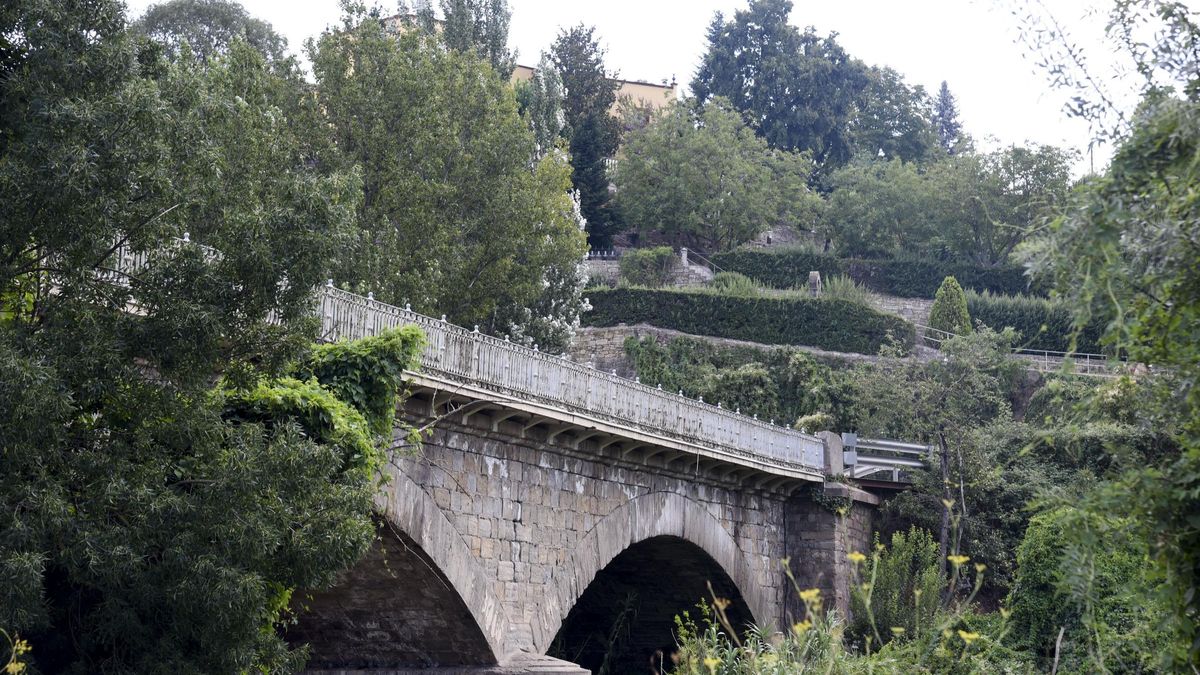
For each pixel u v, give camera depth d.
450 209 35.78
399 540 20.56
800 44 101.06
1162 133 8.60
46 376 12.16
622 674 36.66
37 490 12.27
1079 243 8.66
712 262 71.31
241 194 28.66
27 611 11.98
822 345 56.75
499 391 22.00
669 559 32.31
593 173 74.00
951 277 60.53
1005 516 36.25
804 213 80.56
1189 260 8.50
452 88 36.97
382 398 18.02
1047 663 26.69
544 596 24.28
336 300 18.98
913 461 39.16
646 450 27.72
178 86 14.95
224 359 14.73
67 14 13.80
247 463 13.52
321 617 23.31
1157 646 14.95
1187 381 8.88
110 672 13.09
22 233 13.23
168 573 13.05
